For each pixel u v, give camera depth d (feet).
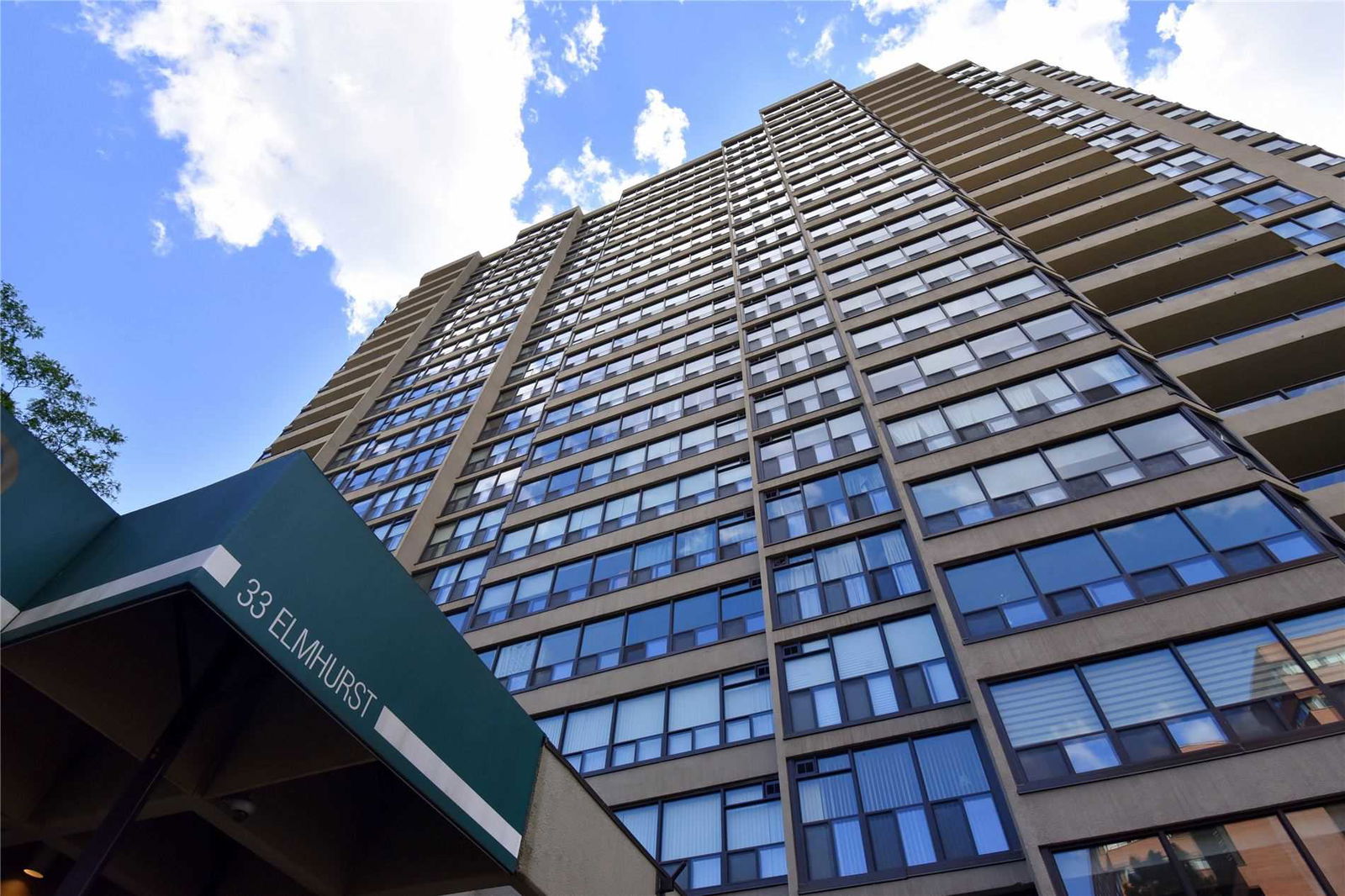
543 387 135.95
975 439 65.31
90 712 19.90
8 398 44.86
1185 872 34.91
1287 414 66.18
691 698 64.95
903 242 106.83
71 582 19.01
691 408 102.32
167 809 22.59
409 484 125.08
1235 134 115.14
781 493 76.23
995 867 42.39
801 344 97.66
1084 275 97.40
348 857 27.27
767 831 53.11
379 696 22.45
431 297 215.92
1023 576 51.90
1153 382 61.82
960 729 49.88
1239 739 38.45
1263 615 42.73
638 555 82.74
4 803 21.79
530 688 72.38
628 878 34.55
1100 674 44.24
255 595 19.10
